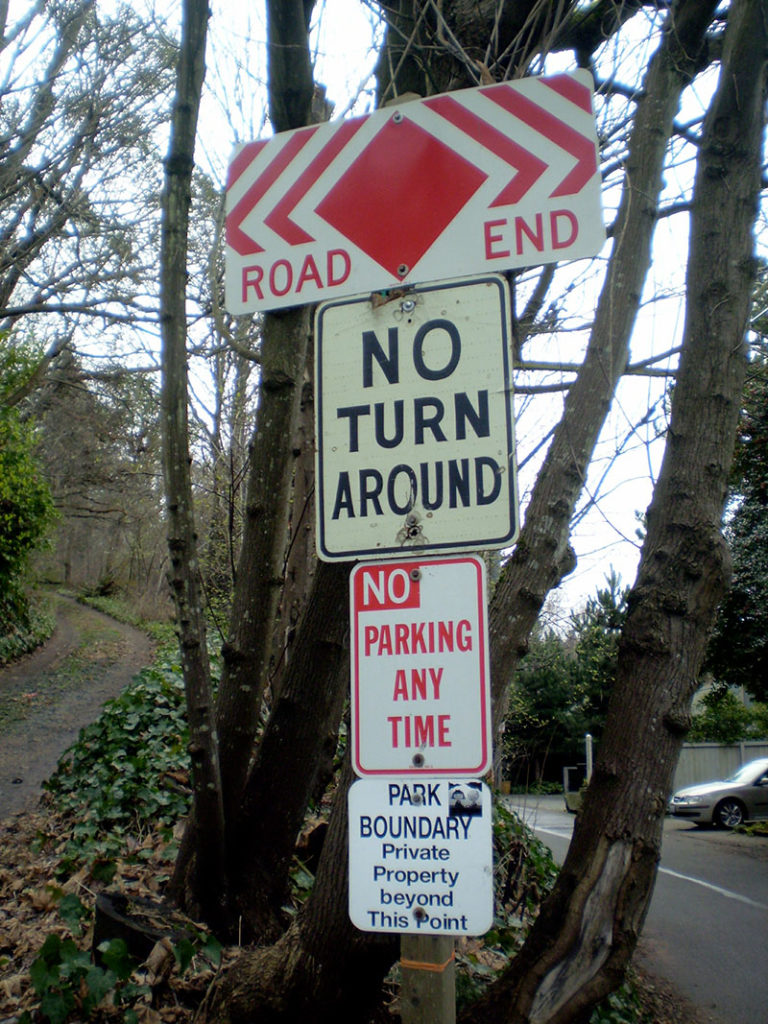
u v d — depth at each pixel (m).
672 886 10.28
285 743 3.98
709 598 2.64
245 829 3.99
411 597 1.97
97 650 22.72
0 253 14.25
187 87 3.41
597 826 2.52
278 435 3.79
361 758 1.93
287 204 2.51
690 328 2.89
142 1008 3.43
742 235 2.88
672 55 3.45
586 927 2.42
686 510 2.70
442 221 2.35
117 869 5.16
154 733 7.27
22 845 6.44
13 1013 3.65
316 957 2.59
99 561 44.47
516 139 2.33
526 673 22.09
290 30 3.37
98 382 18.89
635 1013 5.17
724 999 6.13
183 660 3.62
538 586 3.17
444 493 2.02
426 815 1.87
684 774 23.88
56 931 4.35
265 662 3.98
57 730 11.95
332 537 2.07
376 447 2.09
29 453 17.75
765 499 13.42
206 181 8.66
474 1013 2.48
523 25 3.58
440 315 2.13
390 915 1.85
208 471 7.54
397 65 3.75
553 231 2.26
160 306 3.51
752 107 2.89
